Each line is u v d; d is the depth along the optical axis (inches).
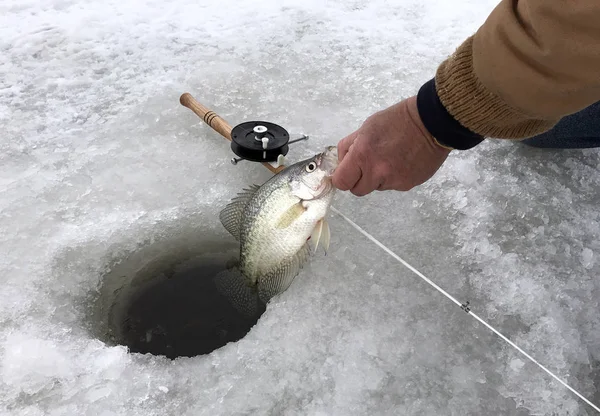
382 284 23.6
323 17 40.9
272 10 41.3
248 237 22.9
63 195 26.8
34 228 25.1
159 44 37.1
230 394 19.7
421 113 20.0
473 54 18.3
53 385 19.5
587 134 28.4
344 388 20.0
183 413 19.1
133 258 26.7
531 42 16.3
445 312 22.8
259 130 27.1
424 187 28.2
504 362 21.2
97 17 38.9
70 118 31.1
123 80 34.0
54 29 37.3
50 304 22.6
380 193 27.8
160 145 30.1
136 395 19.5
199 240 27.8
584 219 27.2
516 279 24.0
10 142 29.2
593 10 14.8
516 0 17.3
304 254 22.9
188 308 26.2
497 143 31.4
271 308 22.5
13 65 34.2
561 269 24.7
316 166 21.7
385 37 39.0
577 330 22.4
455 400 20.0
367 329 21.9
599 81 15.9
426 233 26.0
